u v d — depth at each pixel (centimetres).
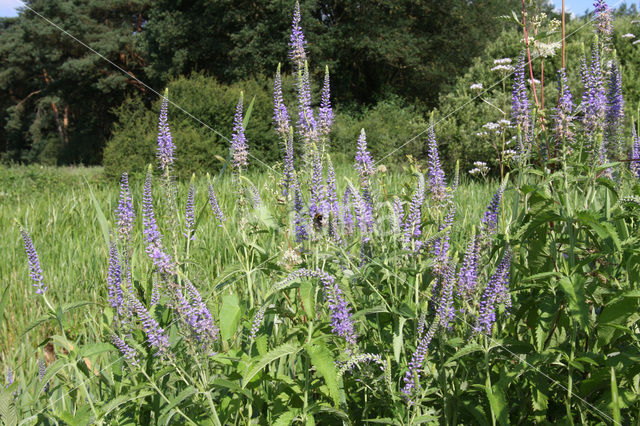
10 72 4412
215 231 516
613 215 238
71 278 484
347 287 210
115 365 204
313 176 238
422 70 3019
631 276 212
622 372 192
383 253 227
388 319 229
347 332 203
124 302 204
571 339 205
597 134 231
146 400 217
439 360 222
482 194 710
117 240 229
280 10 2606
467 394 215
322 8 2956
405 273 230
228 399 202
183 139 1397
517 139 272
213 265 431
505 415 183
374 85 3259
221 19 2817
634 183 264
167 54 3141
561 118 248
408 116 2142
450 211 230
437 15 3075
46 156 4328
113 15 4003
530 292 236
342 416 196
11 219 714
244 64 2695
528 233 218
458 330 227
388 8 3017
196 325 189
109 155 1454
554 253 220
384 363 194
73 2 3794
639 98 1191
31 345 396
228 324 198
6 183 1569
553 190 252
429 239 224
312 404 198
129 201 232
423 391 200
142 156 1414
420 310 220
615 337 200
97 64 3625
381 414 220
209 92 1616
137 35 3525
